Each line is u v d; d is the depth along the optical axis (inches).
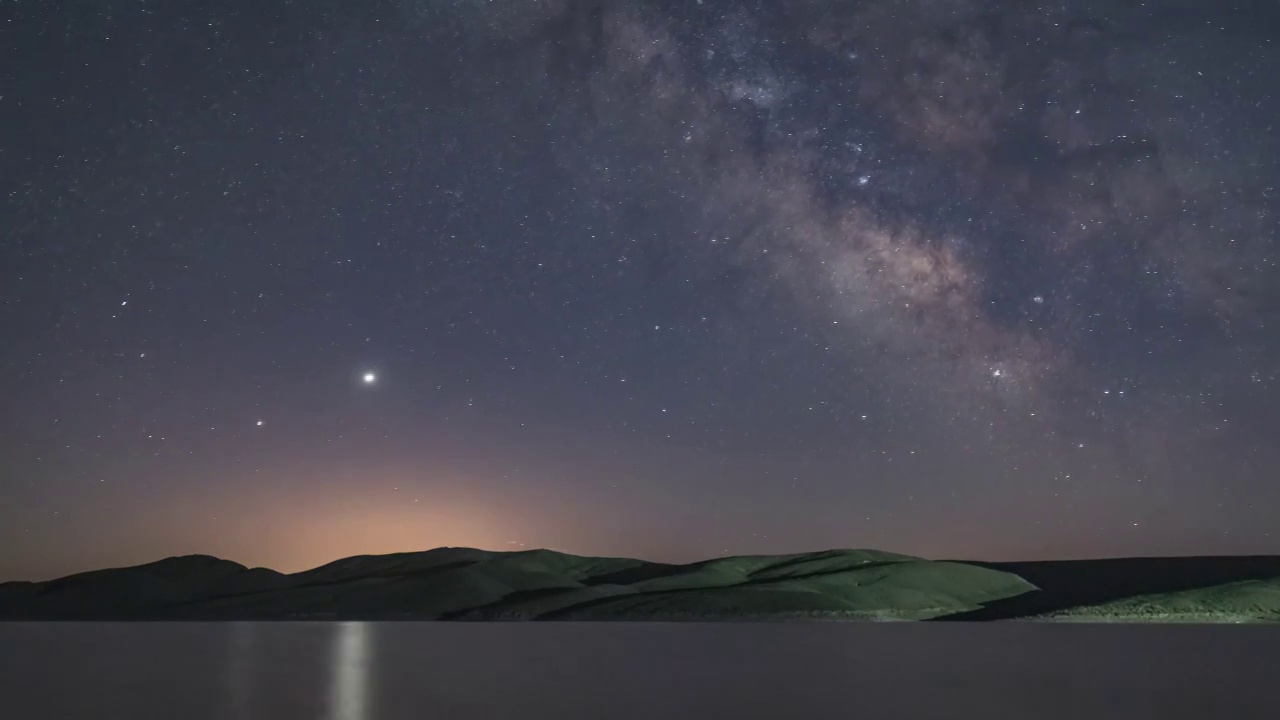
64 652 1594.5
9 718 703.1
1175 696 842.8
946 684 954.1
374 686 950.4
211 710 746.8
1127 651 1582.2
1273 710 740.0
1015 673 1100.5
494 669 1176.2
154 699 830.5
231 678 1050.7
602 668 1189.7
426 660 1355.8
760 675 1071.0
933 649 1636.3
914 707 749.9
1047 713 713.6
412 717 696.4
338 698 833.5
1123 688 916.0
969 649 1631.4
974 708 745.0
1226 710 738.2
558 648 1680.6
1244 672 1127.0
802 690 894.4
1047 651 1576.0
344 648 1691.7
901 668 1179.3
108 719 692.1
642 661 1326.3
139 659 1396.4
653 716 695.1
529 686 943.0
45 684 984.3
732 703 780.6
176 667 1230.3
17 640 2105.1
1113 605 3882.9
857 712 717.9
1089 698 820.6
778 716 694.5
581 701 802.8
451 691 895.7
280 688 931.3
